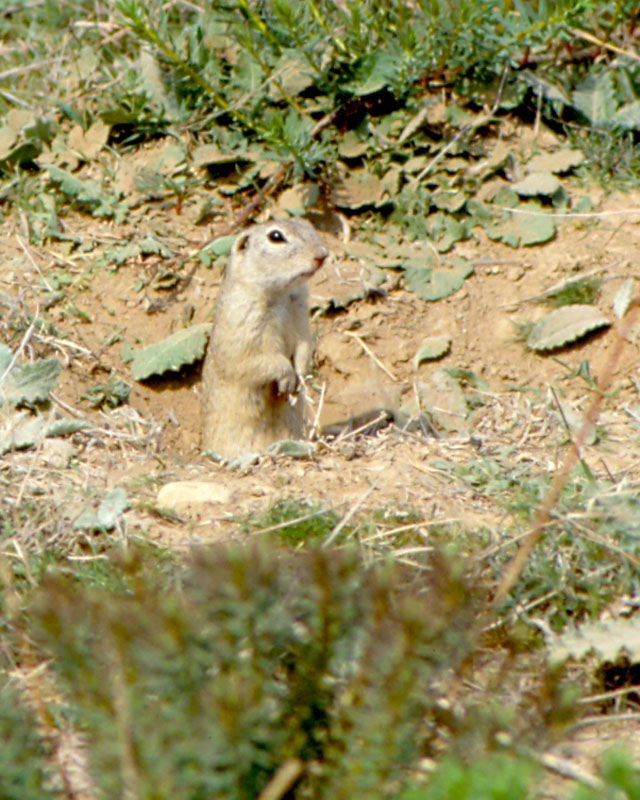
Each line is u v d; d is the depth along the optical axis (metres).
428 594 5.82
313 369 11.45
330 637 4.49
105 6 14.20
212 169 12.48
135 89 12.90
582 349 11.12
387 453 9.28
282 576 4.97
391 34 12.77
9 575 6.77
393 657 4.33
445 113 12.56
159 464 9.16
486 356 11.36
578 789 4.23
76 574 6.86
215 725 4.23
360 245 12.09
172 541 7.41
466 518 7.64
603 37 12.88
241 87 12.62
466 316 11.62
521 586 6.70
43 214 11.99
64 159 12.43
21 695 5.63
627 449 9.10
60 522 7.57
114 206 12.15
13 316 10.92
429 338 11.51
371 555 7.00
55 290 11.43
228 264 10.65
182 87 12.67
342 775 4.38
